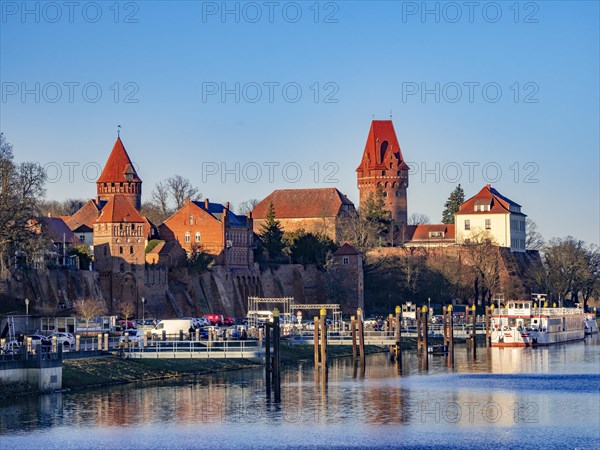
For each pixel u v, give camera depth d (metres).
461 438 134.50
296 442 131.62
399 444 131.25
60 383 158.62
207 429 137.75
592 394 167.25
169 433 135.25
